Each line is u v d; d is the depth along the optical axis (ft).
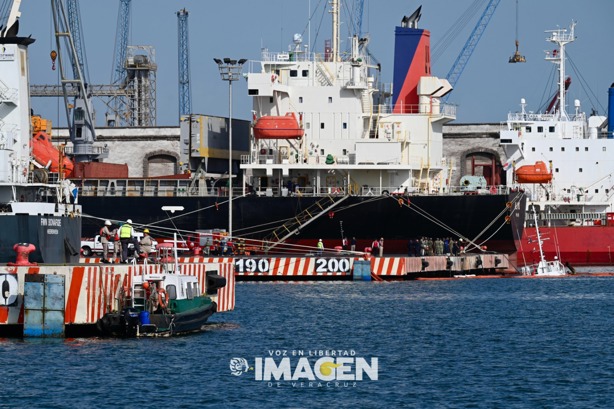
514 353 581.12
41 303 577.43
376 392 484.33
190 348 572.10
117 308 595.47
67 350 553.64
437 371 530.27
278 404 460.14
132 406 448.65
